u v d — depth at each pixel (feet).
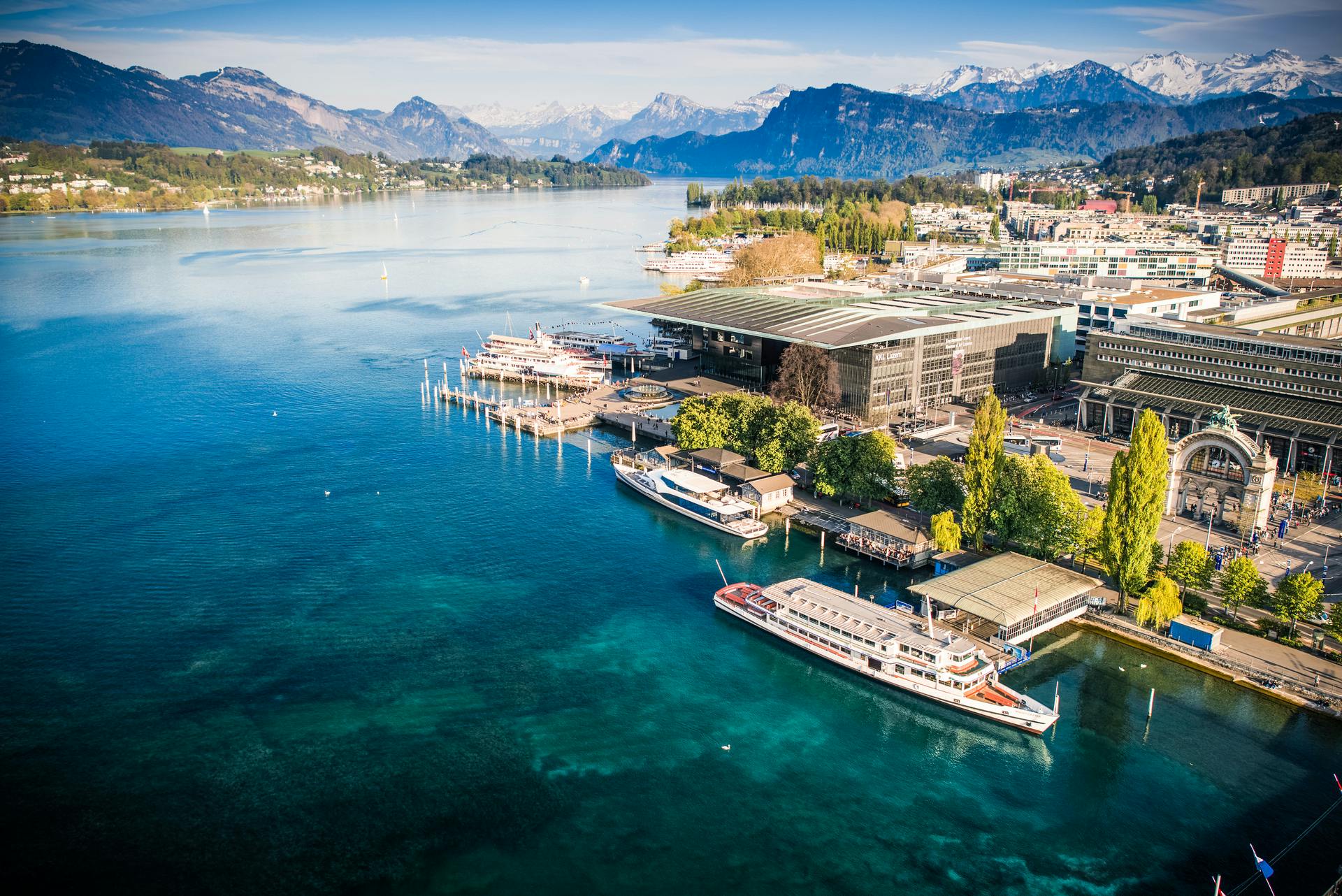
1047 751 385.50
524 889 309.83
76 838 326.65
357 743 382.01
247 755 372.79
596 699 417.69
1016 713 397.39
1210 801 354.33
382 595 507.30
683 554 567.59
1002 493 535.60
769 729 401.49
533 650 456.45
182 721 393.29
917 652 426.92
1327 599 471.21
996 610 440.45
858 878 318.24
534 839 332.19
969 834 341.00
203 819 337.52
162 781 356.59
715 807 351.87
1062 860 327.88
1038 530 515.50
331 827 335.47
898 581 526.57
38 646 448.65
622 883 313.53
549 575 536.42
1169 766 373.40
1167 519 583.17
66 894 303.27
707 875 318.24
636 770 371.35
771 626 473.67
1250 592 452.76
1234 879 318.24
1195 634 445.37
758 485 628.69
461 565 548.31
